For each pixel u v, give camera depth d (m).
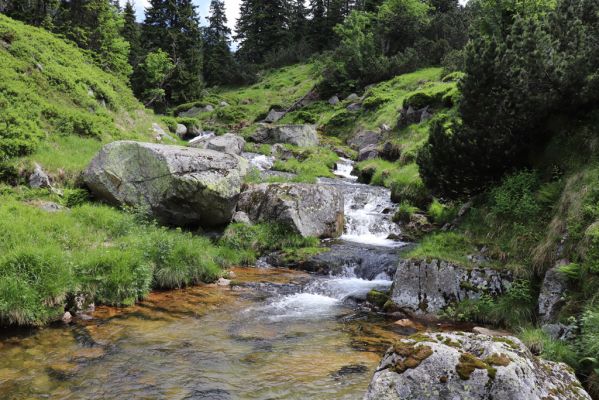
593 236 7.69
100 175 14.42
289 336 8.42
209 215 14.84
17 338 7.99
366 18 56.44
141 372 6.82
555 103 10.64
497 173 12.27
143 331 8.49
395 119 31.97
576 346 6.71
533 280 8.99
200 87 62.50
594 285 7.32
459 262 9.92
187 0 69.25
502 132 11.41
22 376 6.63
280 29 86.31
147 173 14.25
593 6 11.62
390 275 12.24
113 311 9.52
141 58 60.81
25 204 13.30
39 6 37.50
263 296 11.01
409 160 23.36
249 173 19.09
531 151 11.68
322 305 10.52
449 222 14.72
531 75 10.72
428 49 47.81
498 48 11.64
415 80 40.84
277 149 31.80
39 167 15.24
